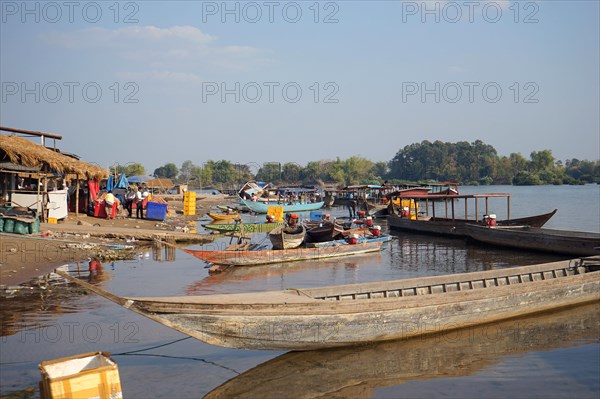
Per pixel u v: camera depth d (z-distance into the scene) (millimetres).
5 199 28297
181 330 10516
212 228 38219
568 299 15367
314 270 23625
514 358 11875
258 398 9773
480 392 10125
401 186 71438
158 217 40656
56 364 8117
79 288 17078
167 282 19672
